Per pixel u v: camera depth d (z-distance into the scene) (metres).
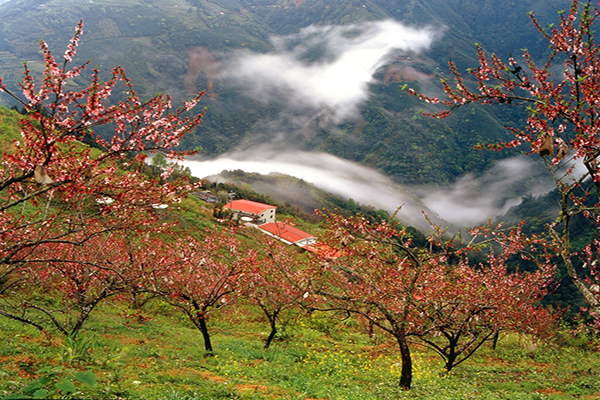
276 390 8.62
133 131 6.93
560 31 8.41
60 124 6.29
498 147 8.31
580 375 13.81
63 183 6.66
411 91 8.74
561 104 7.62
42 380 4.78
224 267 13.84
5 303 13.03
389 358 15.77
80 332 12.04
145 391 6.85
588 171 7.98
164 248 14.48
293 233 56.25
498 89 8.33
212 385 8.19
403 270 10.95
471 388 10.73
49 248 12.45
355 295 11.64
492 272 16.06
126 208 8.05
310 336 19.80
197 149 7.39
